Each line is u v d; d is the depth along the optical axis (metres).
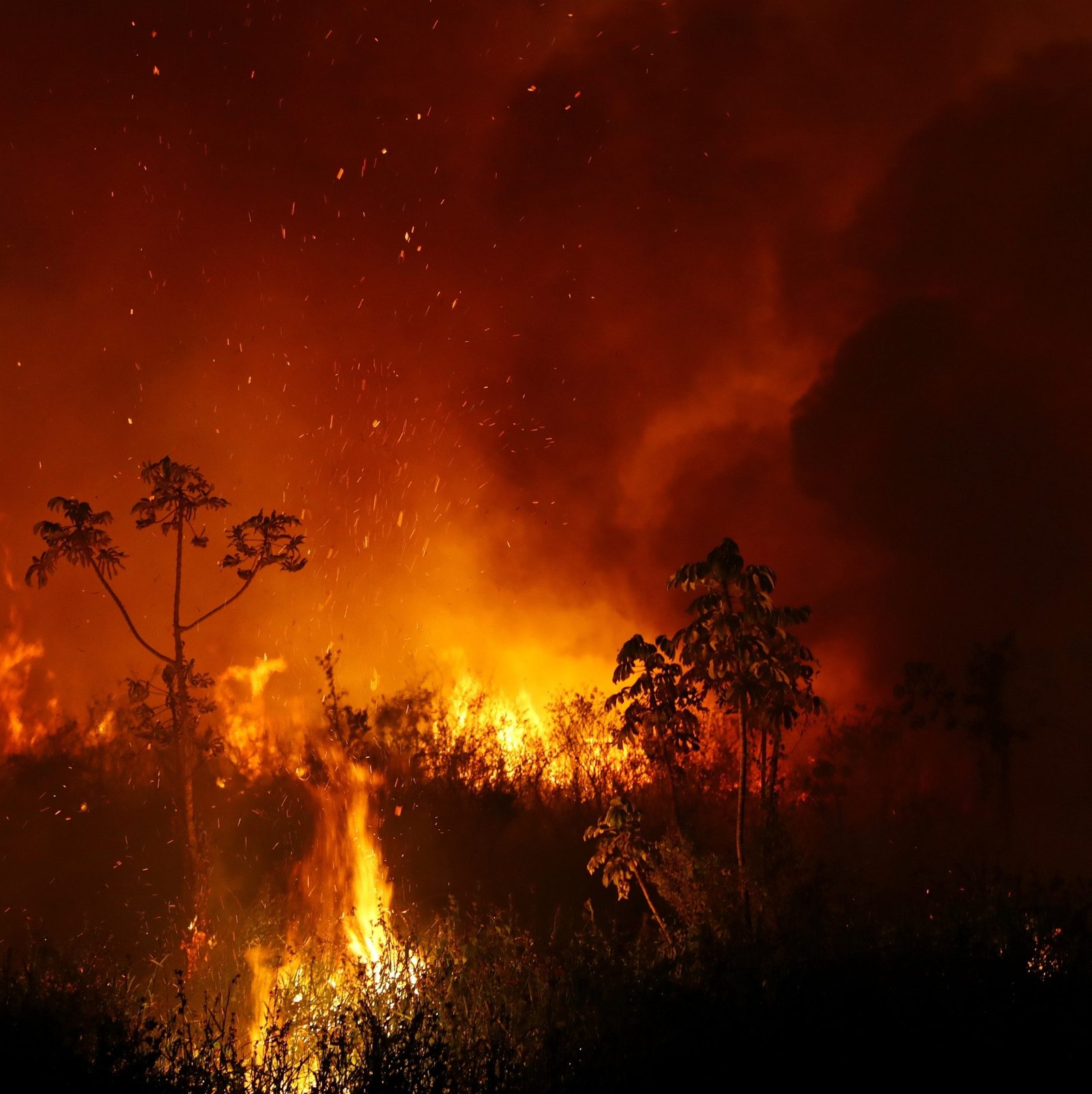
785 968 5.22
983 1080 4.51
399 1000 4.92
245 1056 4.71
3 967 5.50
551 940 6.13
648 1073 4.35
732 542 6.21
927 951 5.55
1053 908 6.25
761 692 6.03
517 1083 4.23
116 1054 4.15
